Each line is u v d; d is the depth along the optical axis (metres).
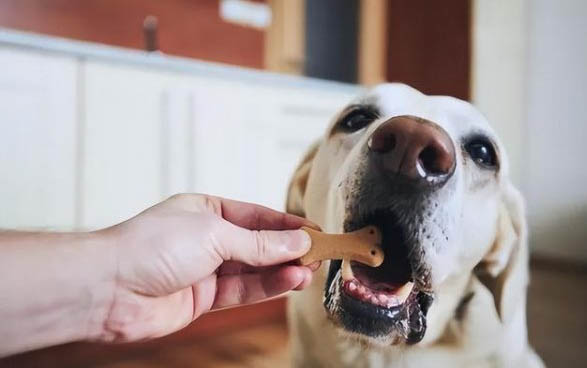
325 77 1.61
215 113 1.08
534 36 1.70
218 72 1.08
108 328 0.38
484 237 0.50
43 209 0.91
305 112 1.22
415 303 0.46
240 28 1.52
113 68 0.96
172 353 1.04
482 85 1.58
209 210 0.44
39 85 0.90
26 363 0.93
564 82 1.68
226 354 1.04
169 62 1.02
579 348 0.86
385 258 0.43
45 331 0.35
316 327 0.54
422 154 0.40
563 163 1.69
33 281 0.33
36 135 0.90
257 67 1.56
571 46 1.66
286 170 1.20
